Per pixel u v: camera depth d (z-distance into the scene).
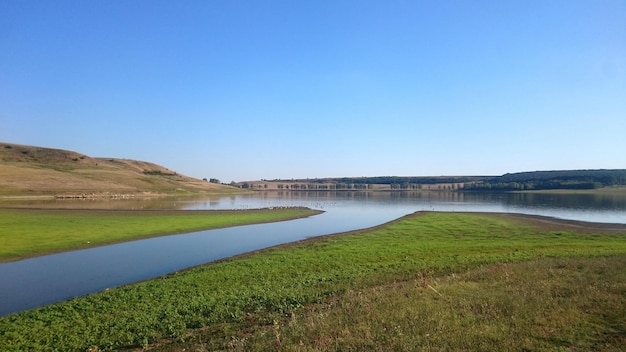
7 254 30.34
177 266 27.48
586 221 56.28
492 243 32.28
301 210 81.19
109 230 43.22
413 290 15.48
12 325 14.68
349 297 15.07
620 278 16.45
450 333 10.66
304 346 10.06
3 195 106.31
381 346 9.84
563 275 17.52
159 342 12.47
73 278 24.05
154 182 185.38
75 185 137.75
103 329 13.96
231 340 11.71
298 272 22.44
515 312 12.27
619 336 10.11
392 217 69.69
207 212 69.19
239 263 25.47
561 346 9.62
